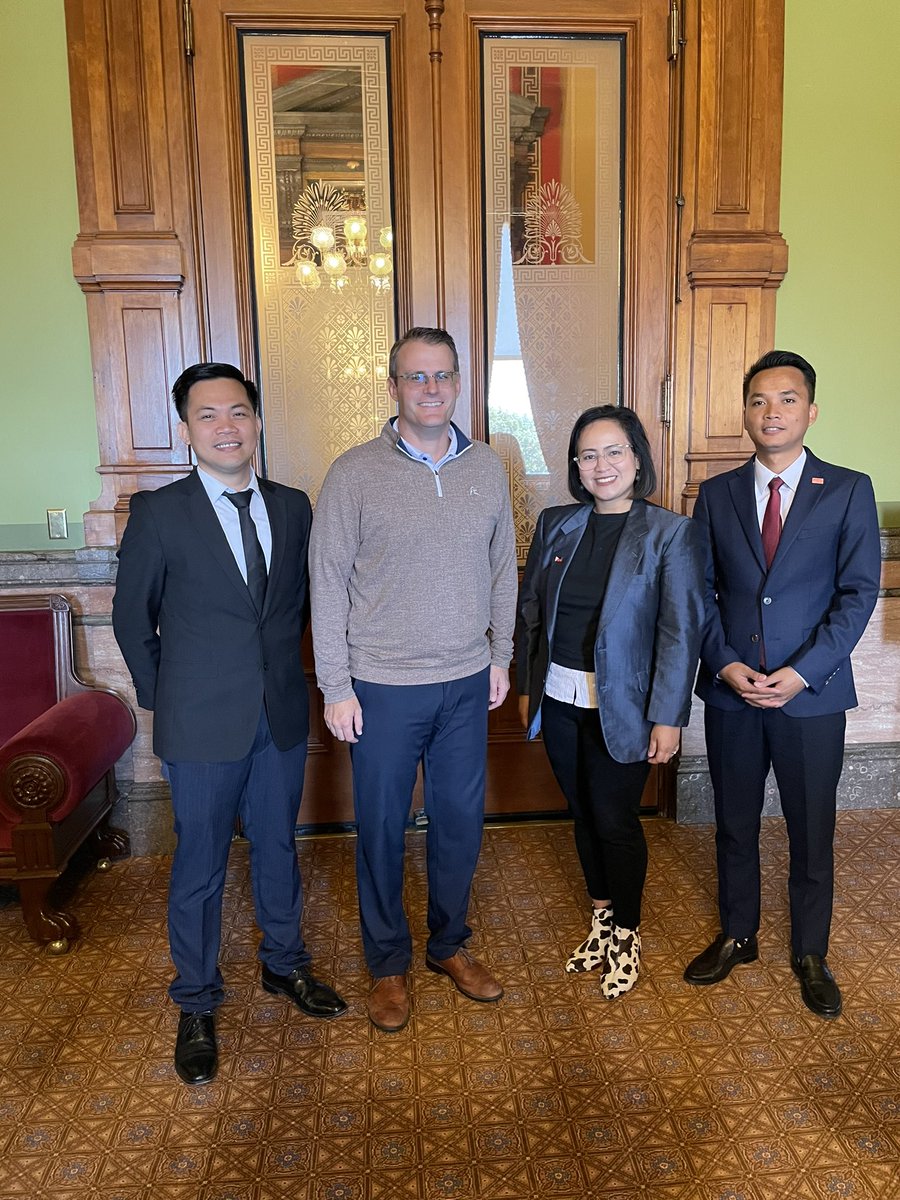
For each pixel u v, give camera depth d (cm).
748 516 231
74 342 318
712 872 306
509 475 338
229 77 304
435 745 233
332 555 217
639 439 225
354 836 340
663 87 316
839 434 346
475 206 318
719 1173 182
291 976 239
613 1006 237
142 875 312
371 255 321
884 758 350
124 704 311
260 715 217
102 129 300
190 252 309
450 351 213
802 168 328
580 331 331
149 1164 188
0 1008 240
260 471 328
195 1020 220
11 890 303
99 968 257
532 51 314
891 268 337
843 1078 208
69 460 325
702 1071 212
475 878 305
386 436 222
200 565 209
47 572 310
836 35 321
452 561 220
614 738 226
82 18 295
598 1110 200
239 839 338
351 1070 215
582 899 291
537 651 248
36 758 254
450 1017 234
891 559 338
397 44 308
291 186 315
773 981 245
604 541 232
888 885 293
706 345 328
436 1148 190
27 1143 194
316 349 324
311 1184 182
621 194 325
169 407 314
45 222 311
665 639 224
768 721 234
